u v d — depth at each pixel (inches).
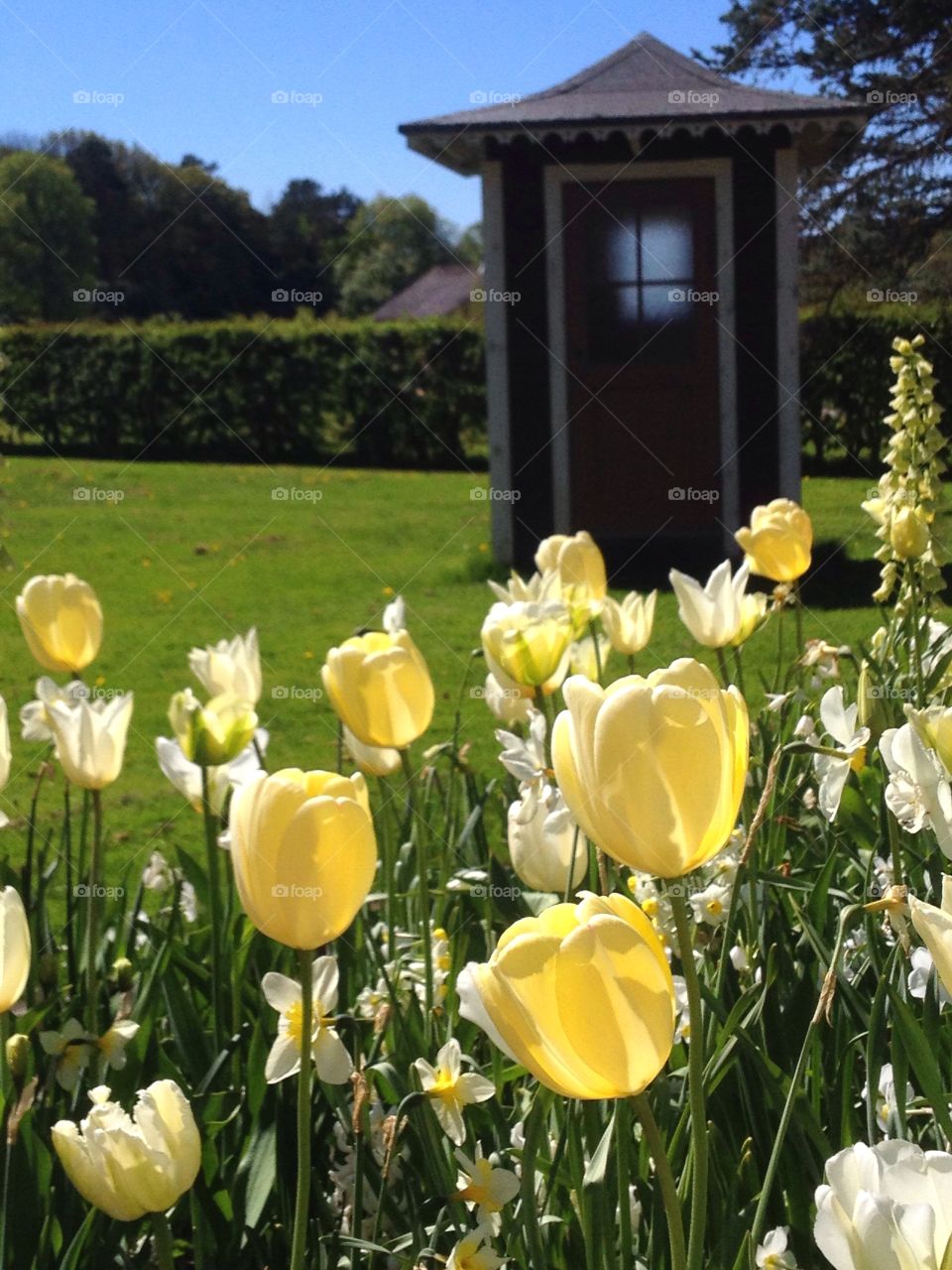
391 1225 57.4
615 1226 51.1
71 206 571.5
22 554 348.2
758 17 518.6
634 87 342.6
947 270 493.7
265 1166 58.6
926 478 109.2
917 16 494.9
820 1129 50.3
